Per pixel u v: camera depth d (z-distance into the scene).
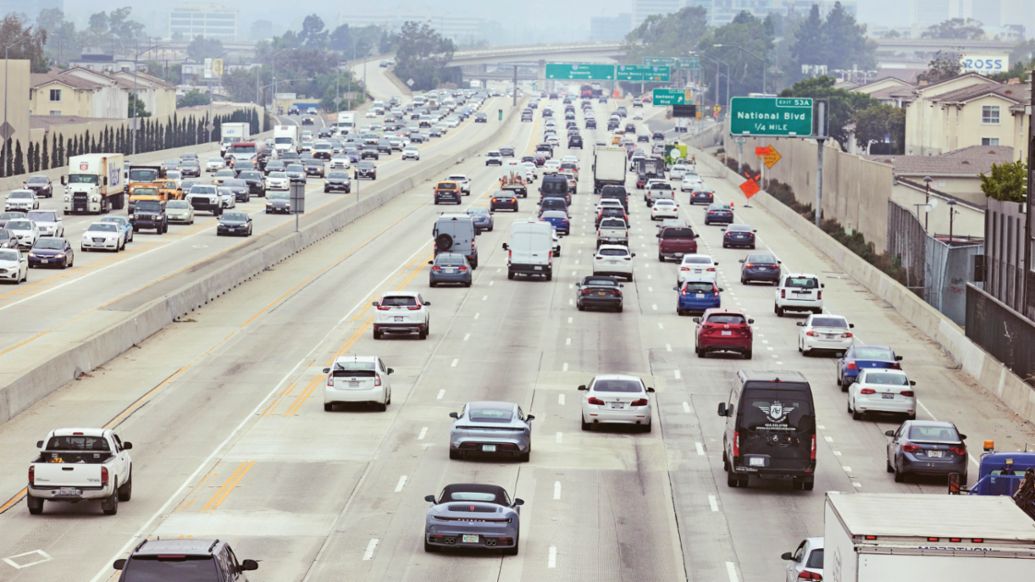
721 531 70.75
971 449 91.94
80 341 120.69
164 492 77.25
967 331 124.81
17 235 183.25
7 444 88.81
